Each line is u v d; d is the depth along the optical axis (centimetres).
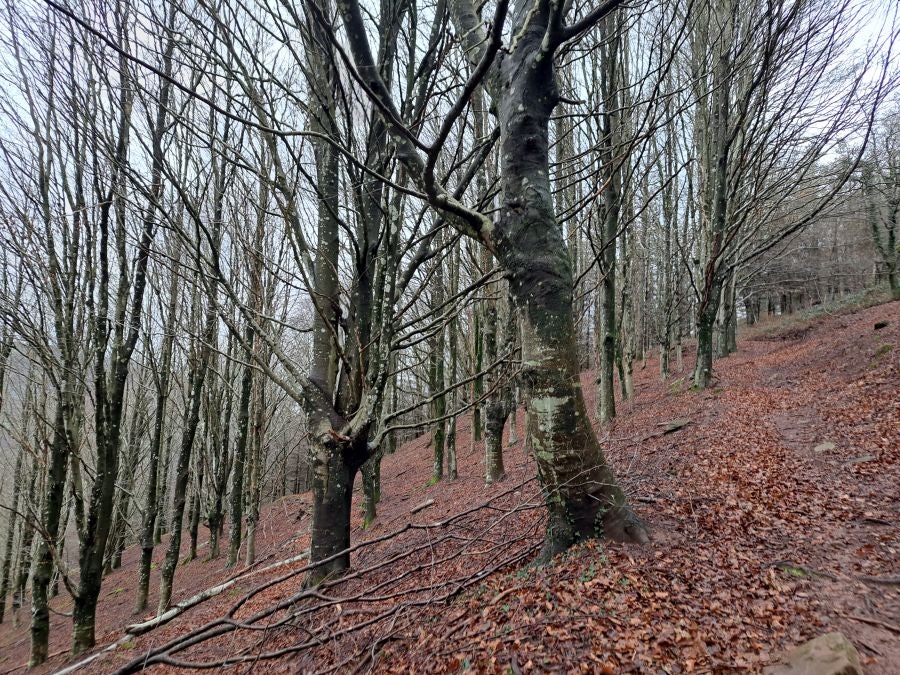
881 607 283
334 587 500
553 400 383
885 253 2070
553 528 396
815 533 400
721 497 493
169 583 909
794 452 621
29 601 1591
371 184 582
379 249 570
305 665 391
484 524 638
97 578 770
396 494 1516
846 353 1163
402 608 371
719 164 1138
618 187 1073
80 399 782
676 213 1569
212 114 665
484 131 979
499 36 230
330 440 530
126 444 1555
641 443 806
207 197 768
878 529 388
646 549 373
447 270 1371
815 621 281
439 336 1456
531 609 328
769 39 677
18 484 1259
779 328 2427
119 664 602
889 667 234
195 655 507
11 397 1097
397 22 511
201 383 1045
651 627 288
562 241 401
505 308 1045
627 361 1399
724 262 1163
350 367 535
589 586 331
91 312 758
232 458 1606
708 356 1238
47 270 723
